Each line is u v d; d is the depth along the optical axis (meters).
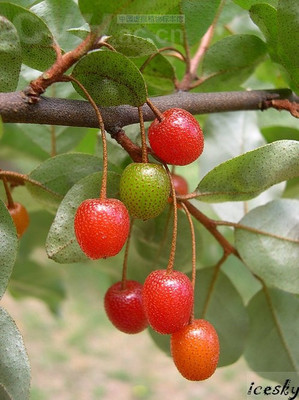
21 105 0.14
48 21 0.18
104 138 0.14
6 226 0.14
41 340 1.02
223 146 0.22
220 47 0.19
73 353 1.01
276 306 0.20
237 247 0.18
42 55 0.15
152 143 0.14
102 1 0.14
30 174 0.17
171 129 0.14
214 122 0.22
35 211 0.25
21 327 1.03
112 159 0.18
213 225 0.19
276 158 0.15
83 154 0.17
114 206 0.14
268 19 0.17
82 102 0.15
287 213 0.18
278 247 0.18
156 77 0.19
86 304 1.10
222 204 0.21
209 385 0.93
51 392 0.91
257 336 0.20
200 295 0.20
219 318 0.20
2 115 0.14
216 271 0.20
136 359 1.02
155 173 0.14
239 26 0.24
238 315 0.20
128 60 0.14
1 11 0.15
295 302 0.20
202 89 0.21
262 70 0.24
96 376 0.96
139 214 0.14
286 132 0.22
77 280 1.05
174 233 0.15
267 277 0.18
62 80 0.14
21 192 0.22
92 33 0.14
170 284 0.14
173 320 0.14
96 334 1.07
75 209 0.15
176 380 0.97
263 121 0.24
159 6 0.14
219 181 0.16
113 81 0.14
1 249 0.14
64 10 0.18
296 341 0.20
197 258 0.19
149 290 0.14
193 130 0.14
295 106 0.18
